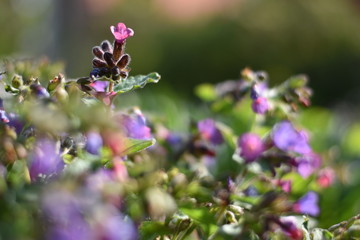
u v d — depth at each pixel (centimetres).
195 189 52
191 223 52
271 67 409
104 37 423
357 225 53
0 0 572
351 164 113
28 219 44
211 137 66
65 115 46
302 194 66
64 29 353
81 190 43
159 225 51
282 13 415
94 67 54
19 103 49
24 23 567
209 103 81
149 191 46
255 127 69
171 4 427
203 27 413
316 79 411
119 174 47
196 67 405
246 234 49
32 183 47
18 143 47
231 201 53
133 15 434
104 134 46
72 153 48
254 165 60
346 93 409
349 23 421
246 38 408
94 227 43
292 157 60
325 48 413
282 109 64
